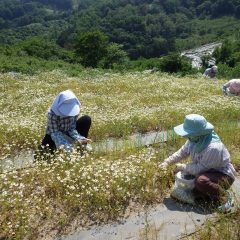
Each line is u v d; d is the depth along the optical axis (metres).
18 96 6.54
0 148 3.78
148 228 2.48
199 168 2.85
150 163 3.25
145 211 2.75
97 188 2.77
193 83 8.82
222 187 2.77
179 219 2.65
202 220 2.64
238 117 5.38
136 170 3.06
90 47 27.45
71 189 2.77
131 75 10.21
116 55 27.80
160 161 3.52
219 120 5.11
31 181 2.91
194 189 2.83
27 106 5.50
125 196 2.82
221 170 2.85
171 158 3.10
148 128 4.78
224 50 37.06
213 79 10.38
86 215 2.66
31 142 3.92
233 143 4.11
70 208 2.71
